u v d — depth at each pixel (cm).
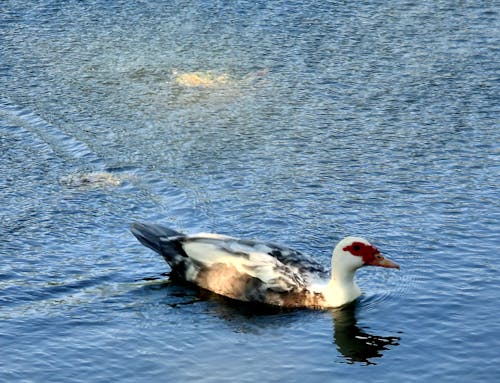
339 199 1595
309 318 1270
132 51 2281
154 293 1327
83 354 1176
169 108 2002
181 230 1498
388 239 1459
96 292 1323
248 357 1174
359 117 1942
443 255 1410
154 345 1199
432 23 2409
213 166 1738
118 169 1733
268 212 1552
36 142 1853
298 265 1334
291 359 1171
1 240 1459
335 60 2217
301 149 1802
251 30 2383
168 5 2548
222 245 1336
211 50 2273
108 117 1967
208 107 2003
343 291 1300
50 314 1263
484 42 2297
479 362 1159
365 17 2456
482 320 1248
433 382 1121
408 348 1193
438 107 1980
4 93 2088
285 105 2006
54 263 1395
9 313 1262
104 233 1495
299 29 2388
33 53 2283
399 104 2000
